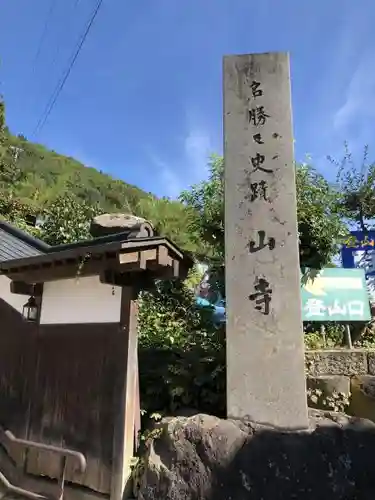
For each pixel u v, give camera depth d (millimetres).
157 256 4699
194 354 5883
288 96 5395
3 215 16875
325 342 6207
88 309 5402
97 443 4809
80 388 5145
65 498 4828
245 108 5449
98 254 4719
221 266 6730
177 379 5531
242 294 4875
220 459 4262
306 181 6676
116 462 4566
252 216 5086
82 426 4996
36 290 5938
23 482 5281
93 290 5441
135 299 5051
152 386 5598
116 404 4762
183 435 4473
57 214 13266
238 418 4539
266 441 4328
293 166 5156
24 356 5848
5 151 22906
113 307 5176
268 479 4141
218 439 4367
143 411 5352
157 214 12281
